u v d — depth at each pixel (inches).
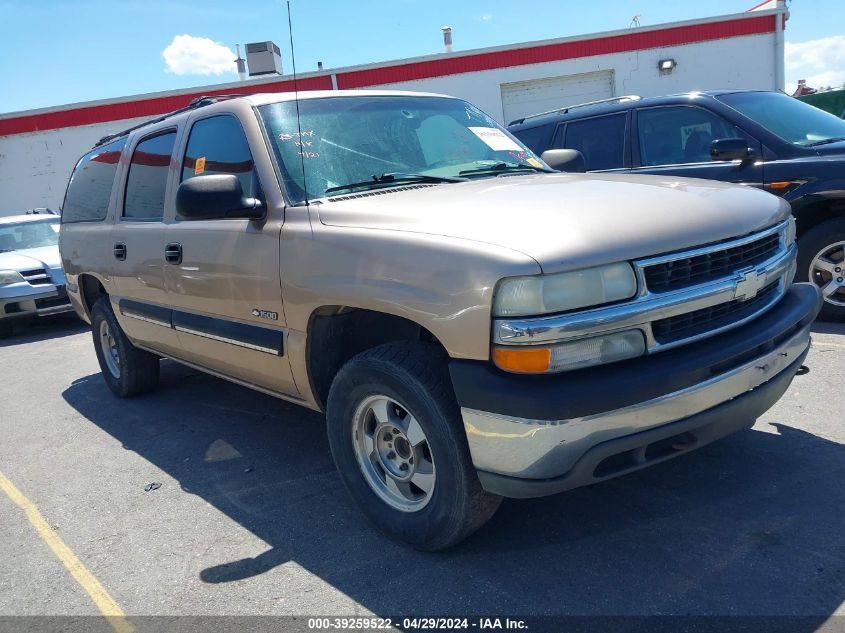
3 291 351.6
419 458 111.0
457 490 103.1
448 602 102.3
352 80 719.7
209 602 108.7
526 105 745.6
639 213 102.0
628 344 94.1
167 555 124.3
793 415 154.7
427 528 110.2
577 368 92.0
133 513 142.4
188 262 150.2
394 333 130.3
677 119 243.0
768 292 115.9
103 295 215.6
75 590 116.3
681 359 96.0
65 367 284.2
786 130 223.5
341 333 125.1
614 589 101.3
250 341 136.3
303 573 114.2
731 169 223.0
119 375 217.9
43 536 136.4
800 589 97.2
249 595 109.5
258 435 179.0
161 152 172.2
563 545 113.7
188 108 172.1
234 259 135.4
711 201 111.2
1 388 259.1
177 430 188.7
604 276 92.3
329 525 129.0
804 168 208.5
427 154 145.9
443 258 97.0
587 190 115.6
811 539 108.5
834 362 184.1
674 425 96.2
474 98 735.1
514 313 90.3
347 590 108.2
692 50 723.4
